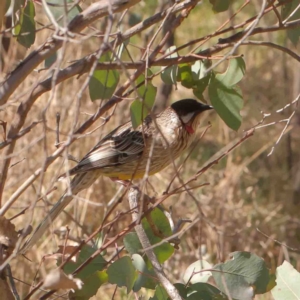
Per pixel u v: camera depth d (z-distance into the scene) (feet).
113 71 24.76
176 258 43.09
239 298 23.84
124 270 23.34
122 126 33.47
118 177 33.19
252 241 47.83
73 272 22.91
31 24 24.86
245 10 66.08
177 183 47.47
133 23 36.55
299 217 53.93
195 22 69.15
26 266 40.34
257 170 56.80
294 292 24.62
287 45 62.90
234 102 26.23
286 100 60.59
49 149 42.50
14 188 41.78
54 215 26.76
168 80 26.86
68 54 42.47
